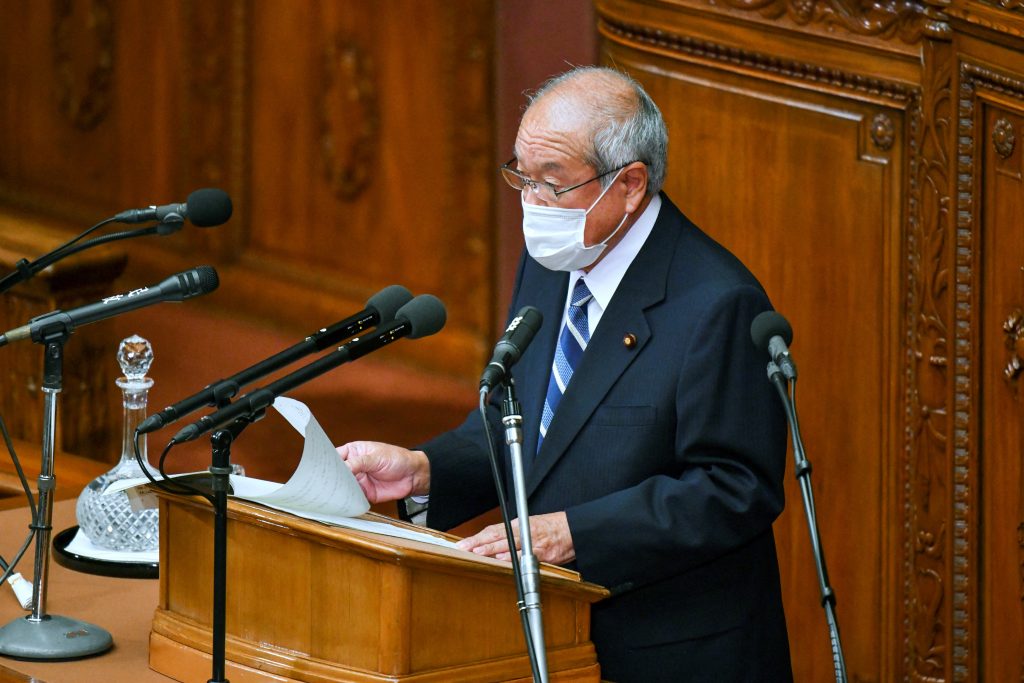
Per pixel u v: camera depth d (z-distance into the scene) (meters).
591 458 9.77
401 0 24.05
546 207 9.70
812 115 16.77
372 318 7.94
